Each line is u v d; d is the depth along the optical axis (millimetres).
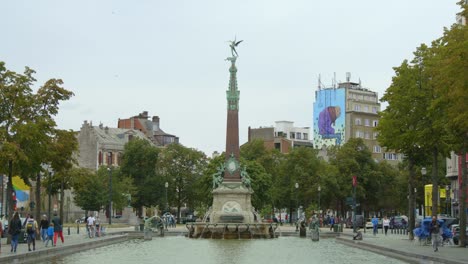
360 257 42750
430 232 47344
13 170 51188
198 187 126188
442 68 40000
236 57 91562
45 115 53500
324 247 55469
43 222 52750
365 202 124375
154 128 178000
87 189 108812
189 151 131125
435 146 53969
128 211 118750
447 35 42688
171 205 132500
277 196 119750
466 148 47219
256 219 87562
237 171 88125
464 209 47531
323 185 114375
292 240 70750
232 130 90188
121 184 115062
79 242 53375
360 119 170625
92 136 145750
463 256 38312
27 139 49219
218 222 82062
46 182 78688
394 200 122500
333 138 170750
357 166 119375
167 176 129250
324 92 173875
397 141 55781
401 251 43406
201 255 44312
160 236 81750
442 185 105688
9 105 50188
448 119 45969
